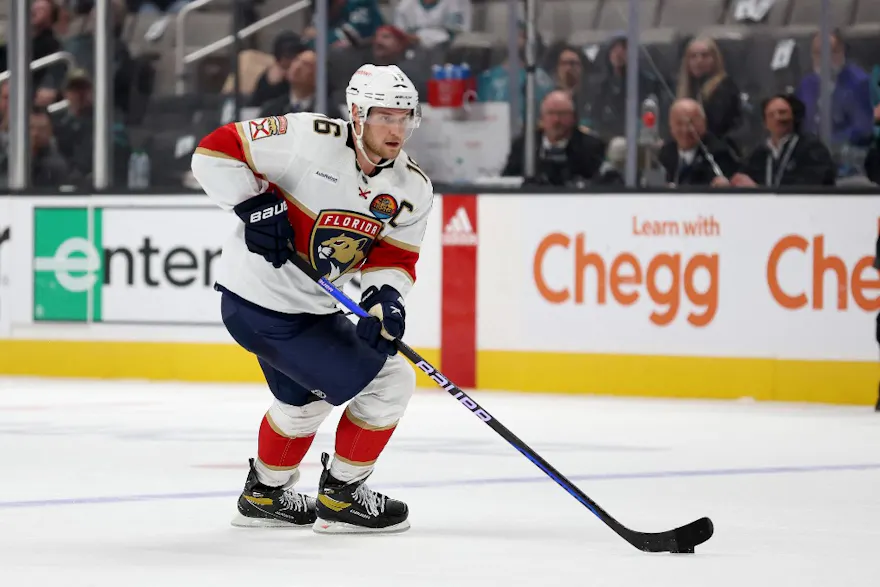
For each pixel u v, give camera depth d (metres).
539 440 22.98
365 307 14.21
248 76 36.25
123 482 17.95
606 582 11.54
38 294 35.91
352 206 13.92
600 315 32.00
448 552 13.06
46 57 37.00
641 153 33.16
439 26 34.94
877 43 32.62
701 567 12.28
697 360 31.30
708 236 31.19
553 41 34.28
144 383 34.06
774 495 17.17
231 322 14.24
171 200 34.81
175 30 36.97
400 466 19.59
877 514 15.68
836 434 24.34
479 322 33.03
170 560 12.52
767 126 32.59
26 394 30.89
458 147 34.69
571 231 32.22
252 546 13.34
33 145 37.00
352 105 13.66
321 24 34.19
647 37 33.69
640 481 18.34
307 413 14.38
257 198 13.65
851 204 30.31
